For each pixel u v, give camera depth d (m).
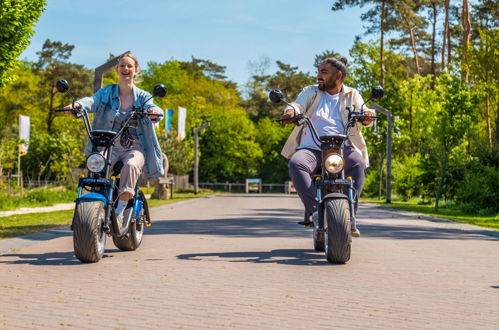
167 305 4.59
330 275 6.07
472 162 25.36
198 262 6.84
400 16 47.31
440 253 8.32
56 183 33.53
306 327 3.99
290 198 37.16
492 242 10.19
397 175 36.81
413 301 4.90
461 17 46.25
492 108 34.12
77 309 4.41
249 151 73.44
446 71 35.00
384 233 11.58
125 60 7.24
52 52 72.12
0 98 72.69
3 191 23.78
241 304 4.66
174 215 17.06
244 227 12.59
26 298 4.79
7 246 8.14
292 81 79.12
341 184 6.70
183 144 49.84
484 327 4.07
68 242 8.77
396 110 43.00
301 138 7.32
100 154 6.60
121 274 5.95
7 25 15.90
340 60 7.40
